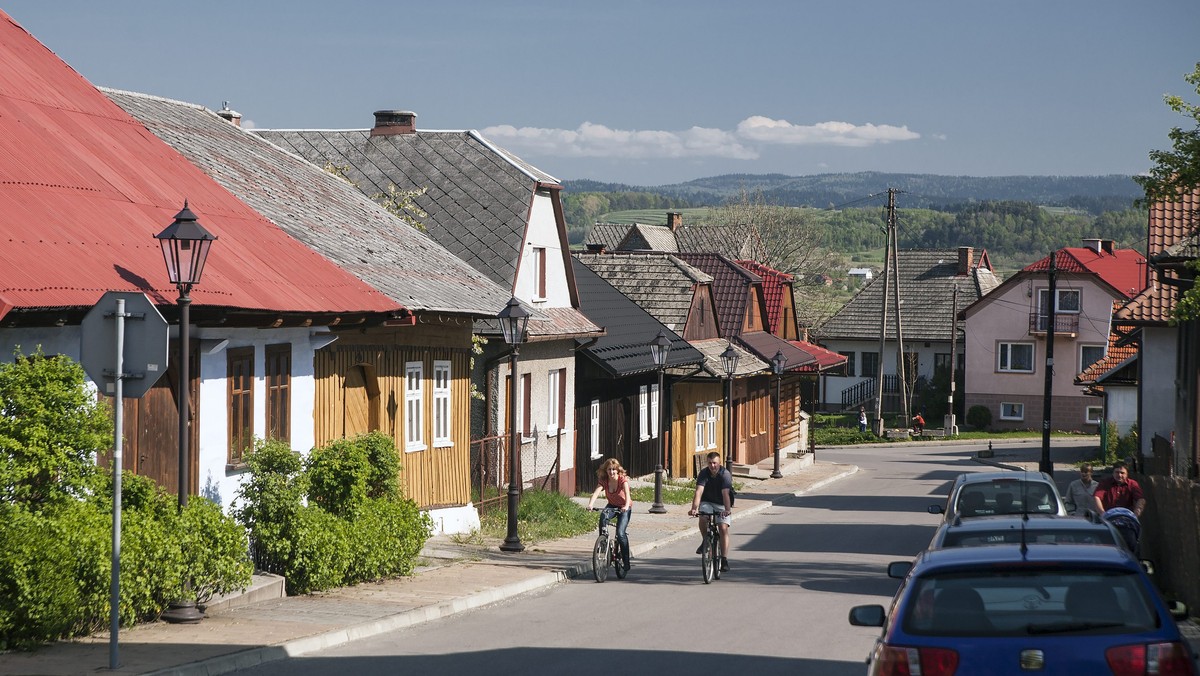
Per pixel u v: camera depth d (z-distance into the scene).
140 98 26.42
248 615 15.24
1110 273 86.19
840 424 88.88
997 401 86.19
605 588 20.25
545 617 16.91
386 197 36.22
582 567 22.23
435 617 16.64
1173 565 18.91
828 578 21.88
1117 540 9.73
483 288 26.77
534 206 35.88
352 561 18.00
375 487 19.75
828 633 15.64
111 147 19.55
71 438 12.70
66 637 12.90
